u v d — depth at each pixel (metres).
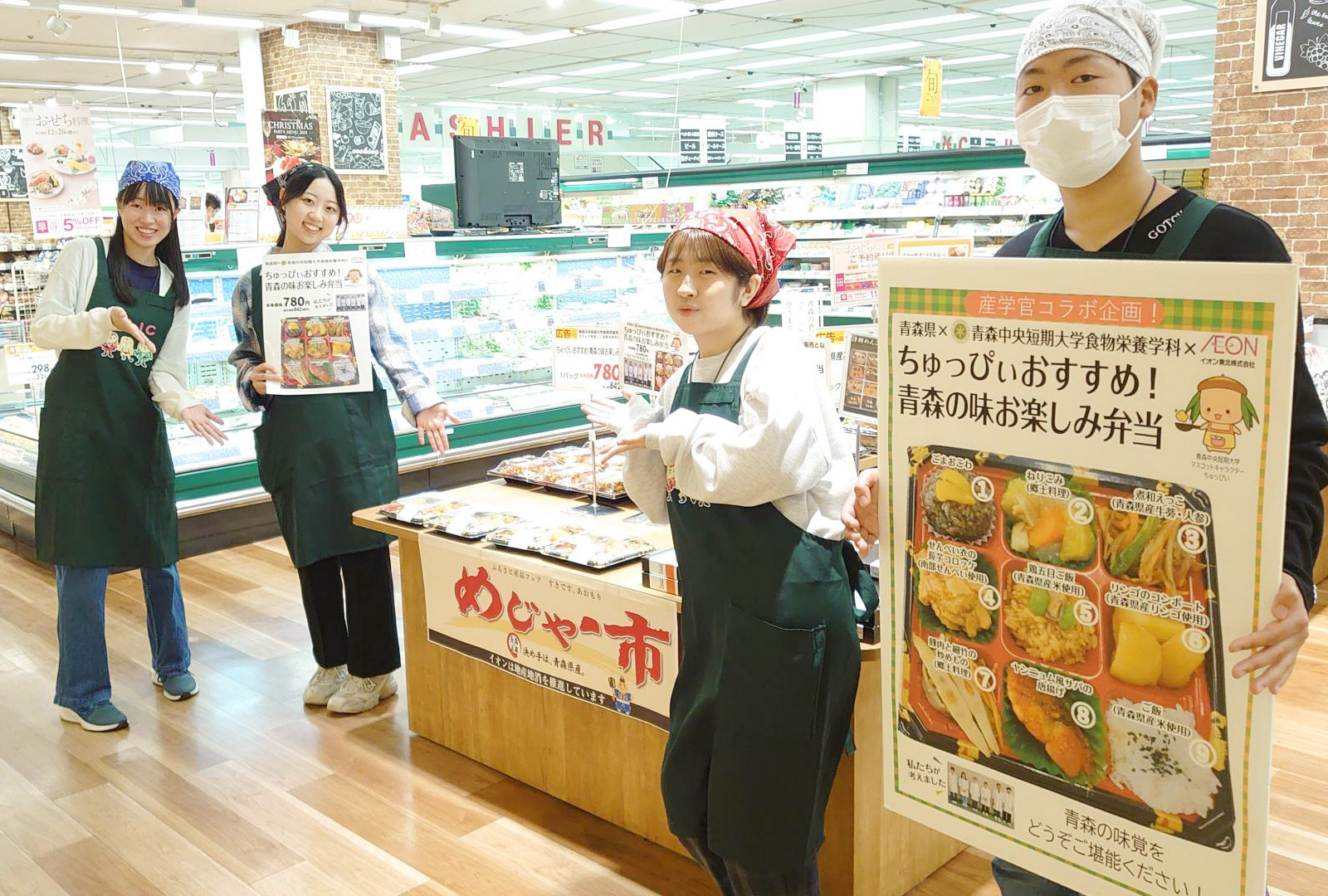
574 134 17.31
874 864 2.37
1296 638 1.10
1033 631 1.28
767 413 1.74
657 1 11.69
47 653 4.18
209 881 2.58
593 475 3.16
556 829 2.78
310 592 3.48
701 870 2.56
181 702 3.65
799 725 1.80
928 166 9.70
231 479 5.46
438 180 23.86
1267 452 1.06
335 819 2.85
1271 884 2.49
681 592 1.96
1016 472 1.27
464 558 2.91
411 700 3.36
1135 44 1.31
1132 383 1.15
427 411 3.47
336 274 3.27
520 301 6.85
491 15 12.28
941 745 1.42
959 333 1.29
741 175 11.23
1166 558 1.15
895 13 12.88
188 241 8.65
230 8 10.82
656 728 2.58
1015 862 1.37
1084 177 1.37
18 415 6.16
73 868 2.65
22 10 10.73
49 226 6.23
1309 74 5.59
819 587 1.81
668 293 1.90
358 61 12.20
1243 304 1.05
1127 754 1.22
